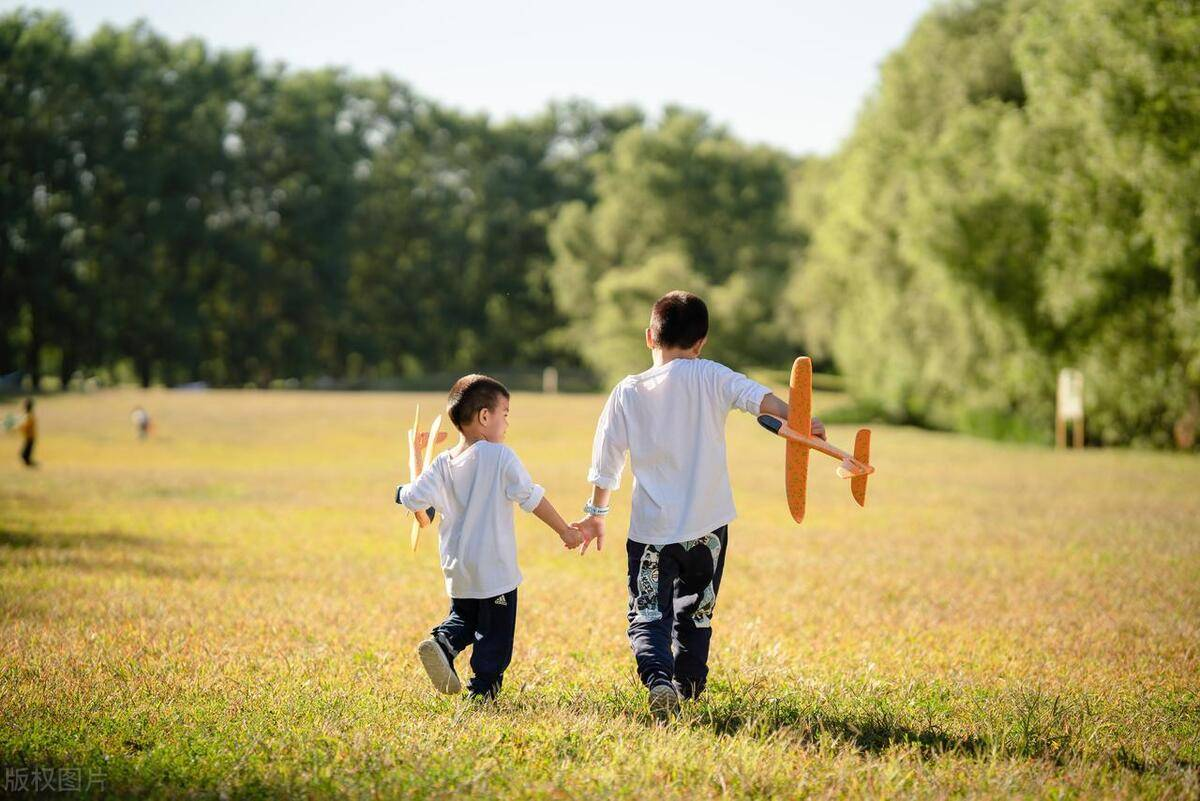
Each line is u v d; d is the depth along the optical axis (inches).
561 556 588.1
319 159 4158.5
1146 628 379.6
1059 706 255.9
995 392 1754.4
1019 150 1519.4
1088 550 594.9
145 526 706.8
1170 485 997.8
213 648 314.8
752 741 213.9
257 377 4192.9
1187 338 1424.7
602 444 248.7
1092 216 1486.2
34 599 400.2
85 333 3644.2
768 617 392.8
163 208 3786.9
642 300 3523.6
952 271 1654.8
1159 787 192.1
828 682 282.0
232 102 4119.1
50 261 3523.6
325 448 1670.8
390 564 538.3
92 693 251.6
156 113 3880.4
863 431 227.6
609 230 4050.2
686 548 241.0
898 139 2000.5
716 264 3956.7
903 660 318.3
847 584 481.4
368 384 4094.5
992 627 378.3
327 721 226.7
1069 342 1612.9
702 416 242.4
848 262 2143.2
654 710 230.7
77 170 3663.9
